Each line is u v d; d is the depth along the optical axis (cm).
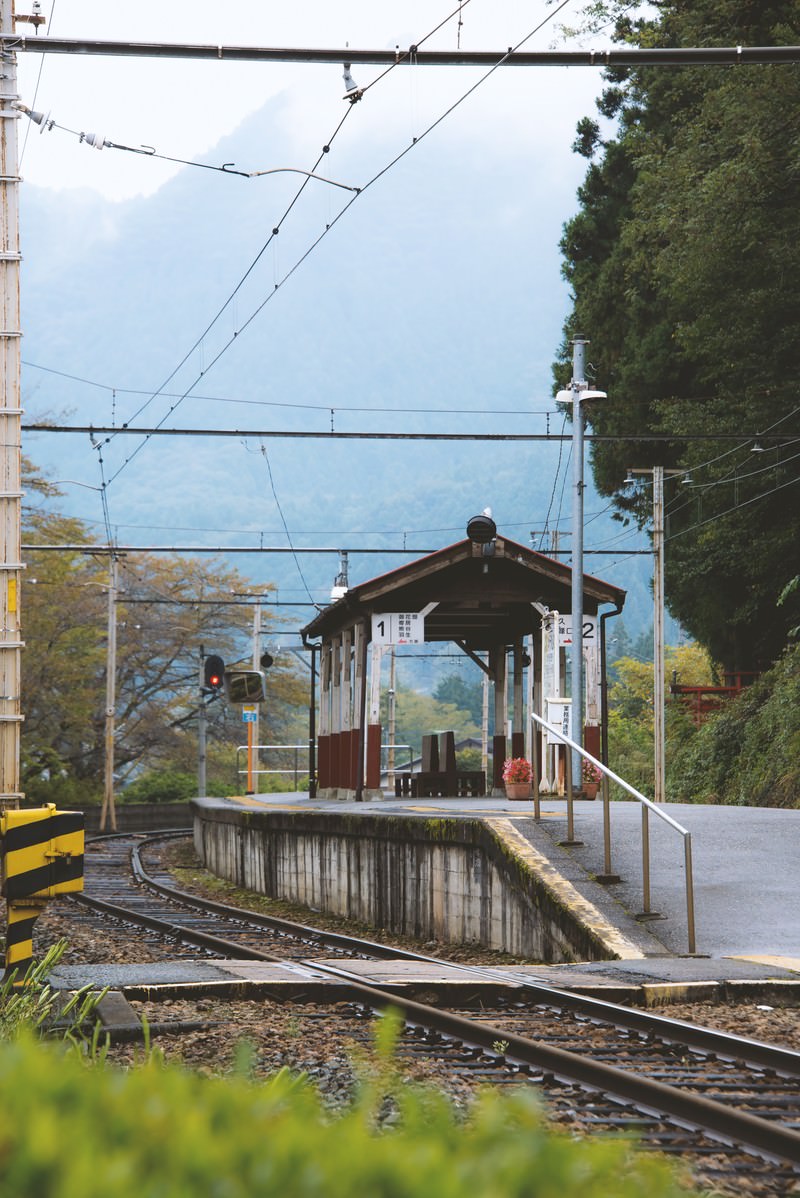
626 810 2181
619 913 1487
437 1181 207
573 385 2745
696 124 3775
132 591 7781
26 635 6700
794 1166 613
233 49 1670
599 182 5372
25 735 6894
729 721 4459
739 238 3594
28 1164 199
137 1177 203
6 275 1788
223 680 5366
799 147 3359
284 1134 224
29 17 1805
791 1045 964
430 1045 923
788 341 3900
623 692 8150
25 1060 255
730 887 1578
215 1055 865
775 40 3628
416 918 2069
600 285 5134
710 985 1145
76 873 1100
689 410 4241
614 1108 720
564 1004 1088
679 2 4169
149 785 7700
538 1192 217
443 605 3195
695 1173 596
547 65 1599
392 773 3938
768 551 4303
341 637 3600
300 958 1611
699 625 5144
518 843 1752
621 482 5172
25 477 6844
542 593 3077
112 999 1017
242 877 3253
